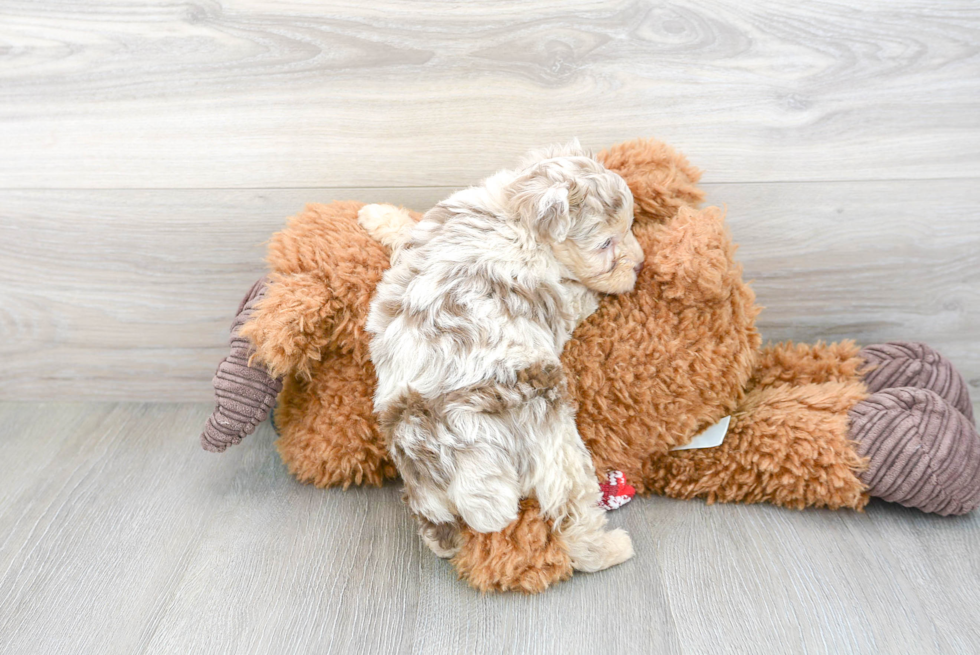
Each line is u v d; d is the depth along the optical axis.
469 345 1.10
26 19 1.39
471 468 1.06
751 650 1.03
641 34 1.39
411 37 1.40
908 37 1.38
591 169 1.19
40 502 1.40
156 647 1.07
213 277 1.61
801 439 1.27
